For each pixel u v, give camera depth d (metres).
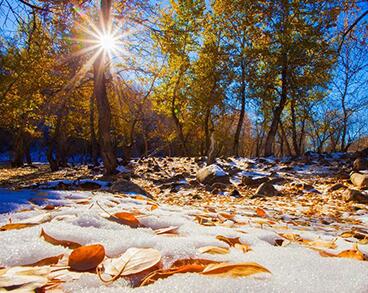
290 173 11.59
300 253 1.47
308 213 5.30
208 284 0.92
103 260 1.20
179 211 3.05
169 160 17.84
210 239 1.59
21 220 1.99
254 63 20.59
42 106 23.02
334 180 9.61
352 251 1.60
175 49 13.83
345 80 22.80
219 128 37.84
